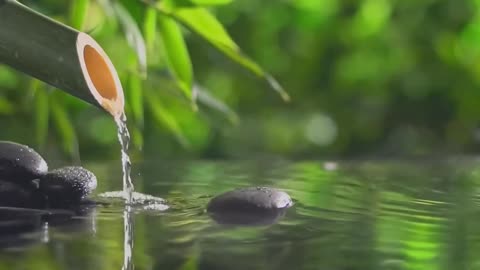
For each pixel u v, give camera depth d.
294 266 2.87
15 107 4.26
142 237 2.98
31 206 3.15
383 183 3.38
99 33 3.82
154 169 3.57
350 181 3.40
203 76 5.93
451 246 2.94
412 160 3.73
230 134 6.16
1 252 2.91
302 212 3.12
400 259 2.89
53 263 2.87
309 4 6.11
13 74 4.22
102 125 5.65
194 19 3.51
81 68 3.00
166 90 3.85
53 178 3.19
